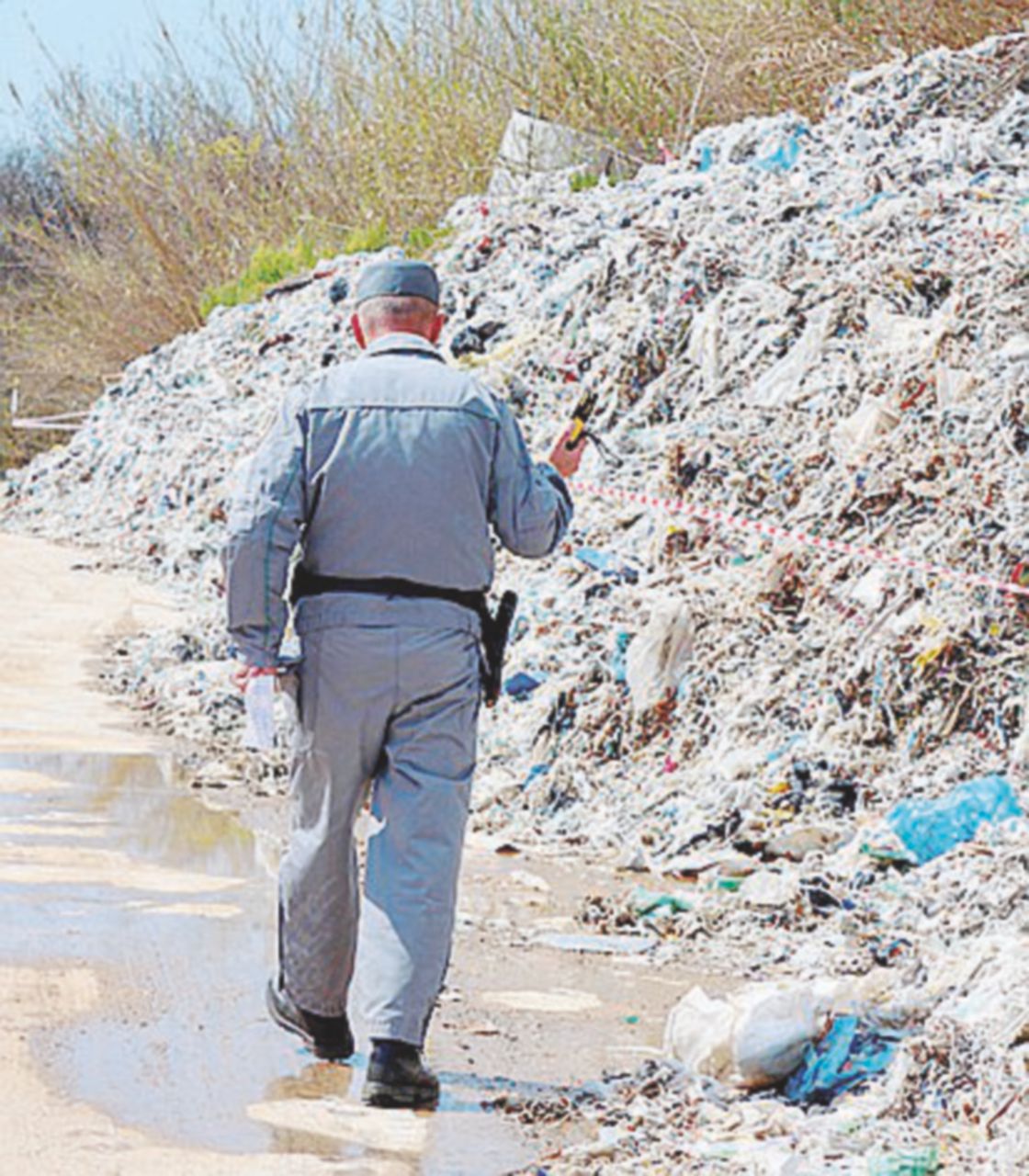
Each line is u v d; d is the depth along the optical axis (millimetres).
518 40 50062
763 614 21047
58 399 69062
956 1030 10852
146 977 13344
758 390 26641
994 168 31359
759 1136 10664
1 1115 10625
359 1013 12664
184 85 65062
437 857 11094
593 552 24031
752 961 14492
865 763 18656
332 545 11242
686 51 45375
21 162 76812
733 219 31844
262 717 11164
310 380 11508
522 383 31703
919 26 40250
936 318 25312
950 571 19906
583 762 20219
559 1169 10195
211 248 62406
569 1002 13297
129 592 34625
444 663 11164
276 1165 10164
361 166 56406
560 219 39844
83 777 20078
